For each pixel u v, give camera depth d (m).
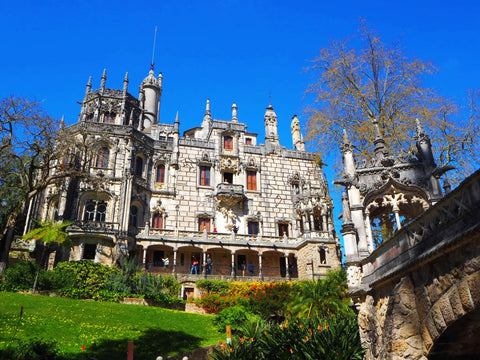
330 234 45.59
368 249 15.29
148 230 43.12
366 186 16.03
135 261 41.88
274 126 59.66
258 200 51.03
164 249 44.50
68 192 41.94
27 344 15.74
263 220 50.16
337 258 45.72
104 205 43.81
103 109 49.75
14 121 35.50
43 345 15.58
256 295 30.36
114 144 46.12
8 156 36.78
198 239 44.19
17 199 47.34
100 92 50.19
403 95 25.81
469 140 22.86
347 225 15.37
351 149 16.72
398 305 9.95
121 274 33.75
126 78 51.53
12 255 38.81
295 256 46.69
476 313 7.43
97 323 22.44
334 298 23.70
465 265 7.45
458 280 7.74
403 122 25.19
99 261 40.06
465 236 7.05
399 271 10.32
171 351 19.97
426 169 15.59
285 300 29.02
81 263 34.09
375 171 16.17
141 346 19.91
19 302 24.33
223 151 52.41
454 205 8.04
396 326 9.79
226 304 30.95
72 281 31.33
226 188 49.22
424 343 9.37
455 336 8.66
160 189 48.62
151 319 25.69
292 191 52.59
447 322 8.18
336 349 13.90
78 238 40.50
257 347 17.38
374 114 26.78
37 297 26.69
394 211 15.60
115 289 31.88
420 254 9.27
